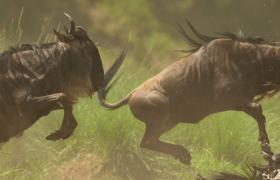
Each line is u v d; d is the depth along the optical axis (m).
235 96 23.33
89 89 21.72
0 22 49.44
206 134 27.88
